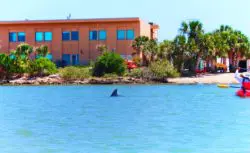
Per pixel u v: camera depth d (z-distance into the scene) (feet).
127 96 314.55
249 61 592.19
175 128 155.63
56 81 460.55
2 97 320.09
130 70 468.34
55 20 534.78
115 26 521.65
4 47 546.26
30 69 472.03
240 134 141.79
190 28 481.05
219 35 535.19
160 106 241.76
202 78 455.63
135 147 121.80
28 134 144.66
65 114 205.87
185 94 328.70
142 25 531.09
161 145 124.36
